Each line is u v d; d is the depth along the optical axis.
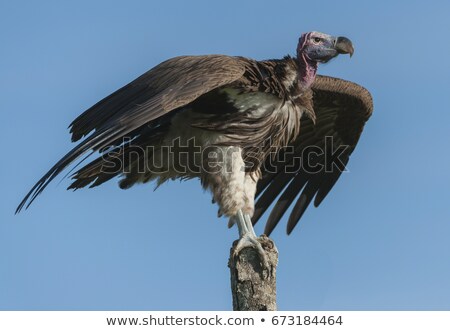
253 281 11.55
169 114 13.62
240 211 13.38
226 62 12.77
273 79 13.59
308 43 14.06
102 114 12.80
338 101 15.09
